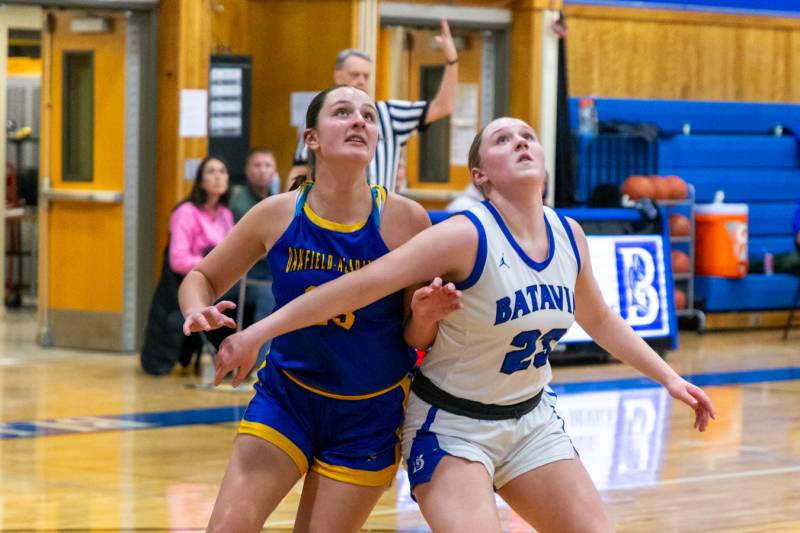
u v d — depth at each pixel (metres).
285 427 5.34
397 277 5.13
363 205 5.42
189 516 8.06
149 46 15.58
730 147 19.59
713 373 15.21
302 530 5.43
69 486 8.90
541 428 5.49
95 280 15.84
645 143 18.44
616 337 5.73
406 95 17.53
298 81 16.88
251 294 14.00
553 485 5.36
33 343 16.55
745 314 19.61
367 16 16.55
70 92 15.89
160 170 15.64
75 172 15.99
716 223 18.95
